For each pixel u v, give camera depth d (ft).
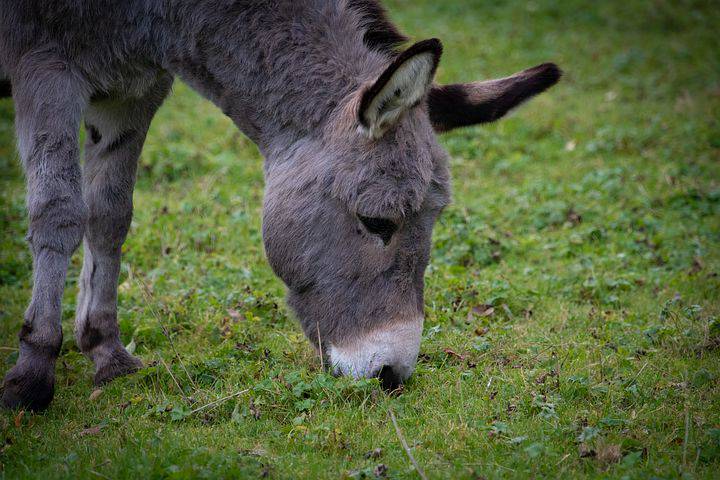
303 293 53.31
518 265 83.35
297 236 51.55
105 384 58.95
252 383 56.54
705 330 63.98
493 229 92.17
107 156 60.70
